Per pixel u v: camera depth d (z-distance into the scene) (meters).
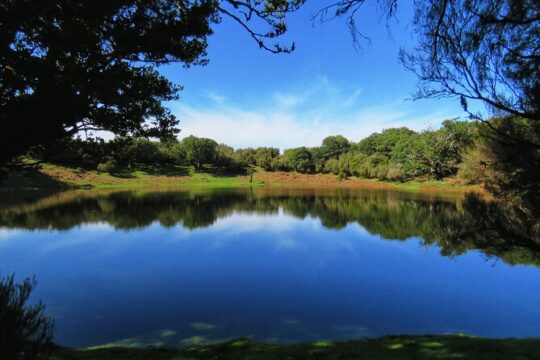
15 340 2.98
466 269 14.56
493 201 5.42
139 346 8.10
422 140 71.25
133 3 5.40
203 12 6.09
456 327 9.37
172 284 12.77
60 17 4.66
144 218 28.52
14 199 39.19
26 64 4.43
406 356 6.02
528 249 4.96
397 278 13.51
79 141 7.06
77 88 4.78
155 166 85.69
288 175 95.19
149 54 6.25
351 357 6.07
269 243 19.89
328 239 21.03
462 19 3.94
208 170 91.31
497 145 5.21
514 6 3.75
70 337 8.62
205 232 23.05
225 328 9.23
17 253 16.94
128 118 6.34
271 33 6.59
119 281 13.03
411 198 46.69
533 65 4.07
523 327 9.36
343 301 11.19
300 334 8.94
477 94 4.24
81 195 46.41
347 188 72.44
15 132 4.63
